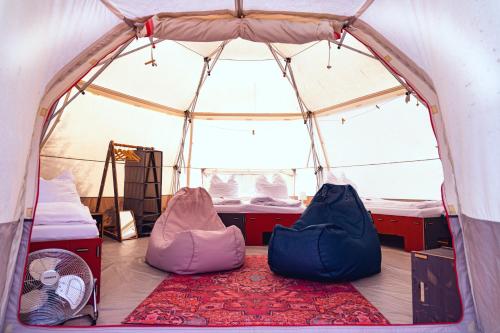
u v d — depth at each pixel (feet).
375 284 10.15
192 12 8.61
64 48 6.93
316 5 8.41
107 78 19.29
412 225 15.38
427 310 6.89
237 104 24.36
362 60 18.21
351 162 22.82
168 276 10.92
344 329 6.52
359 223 11.97
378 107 20.18
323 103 22.61
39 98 6.64
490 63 4.97
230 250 11.78
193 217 14.25
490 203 5.40
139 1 7.86
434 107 7.67
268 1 8.29
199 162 25.17
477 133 5.47
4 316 6.13
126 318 7.11
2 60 5.15
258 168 25.34
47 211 8.58
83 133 19.52
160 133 23.58
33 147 6.88
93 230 8.44
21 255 6.47
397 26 7.44
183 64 21.11
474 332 6.26
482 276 5.88
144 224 20.52
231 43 19.65
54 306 6.50
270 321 6.99
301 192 24.48
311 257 10.19
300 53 19.76
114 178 18.90
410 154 19.71
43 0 5.73
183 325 6.59
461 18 5.32
